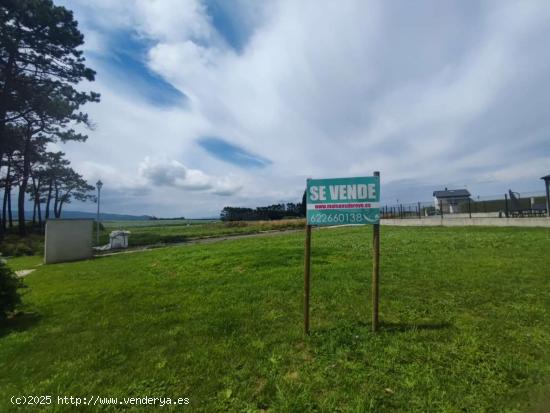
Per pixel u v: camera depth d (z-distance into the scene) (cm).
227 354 353
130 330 450
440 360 312
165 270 931
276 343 375
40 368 347
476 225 1847
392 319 427
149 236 2659
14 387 307
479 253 866
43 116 2408
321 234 1817
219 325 443
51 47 2220
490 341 347
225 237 2488
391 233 1602
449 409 241
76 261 1464
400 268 718
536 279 581
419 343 350
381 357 324
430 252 923
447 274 639
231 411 259
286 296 564
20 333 462
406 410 244
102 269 1091
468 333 369
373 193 394
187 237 2530
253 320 456
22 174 2947
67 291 743
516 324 391
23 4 1984
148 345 392
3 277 538
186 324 459
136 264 1122
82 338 429
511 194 1825
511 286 544
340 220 401
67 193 4400
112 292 692
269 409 259
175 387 296
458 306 462
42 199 4041
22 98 2162
